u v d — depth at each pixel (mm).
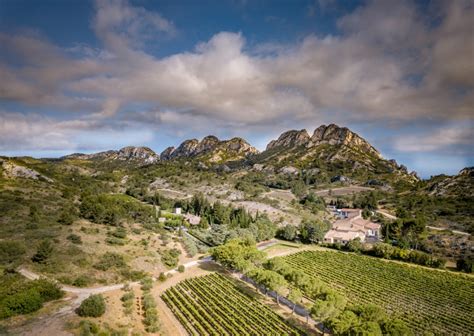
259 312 65688
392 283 89000
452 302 77375
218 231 128250
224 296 74188
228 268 95875
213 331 57188
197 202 183500
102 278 77062
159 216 162125
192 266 98375
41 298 59969
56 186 163875
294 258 112188
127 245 97562
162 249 103938
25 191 134875
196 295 74750
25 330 50656
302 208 198250
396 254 115500
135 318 61000
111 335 52438
